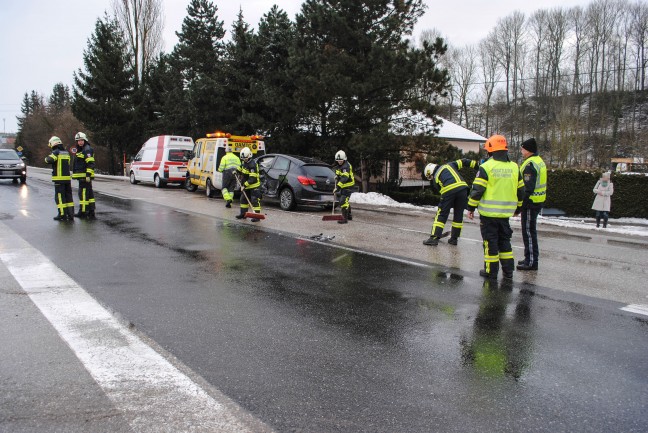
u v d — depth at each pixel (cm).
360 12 1845
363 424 289
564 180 1997
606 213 1448
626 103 5916
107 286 570
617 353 406
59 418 289
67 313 471
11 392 318
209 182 1742
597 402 322
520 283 639
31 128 6662
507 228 657
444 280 642
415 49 1772
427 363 379
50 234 912
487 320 485
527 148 718
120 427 281
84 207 1154
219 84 2430
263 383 338
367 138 1750
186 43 3259
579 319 494
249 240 907
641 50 5891
